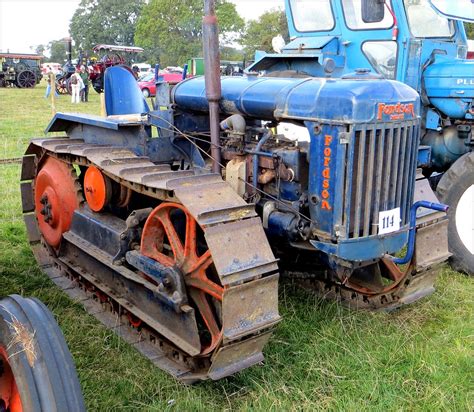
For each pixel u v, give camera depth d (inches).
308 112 130.6
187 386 126.9
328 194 128.8
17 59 1181.7
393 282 167.5
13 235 220.8
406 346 144.9
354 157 124.9
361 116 123.1
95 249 164.6
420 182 164.2
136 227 153.3
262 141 141.9
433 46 210.4
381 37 207.3
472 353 142.8
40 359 84.8
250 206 125.6
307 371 132.6
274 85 143.0
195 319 128.4
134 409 120.4
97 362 137.5
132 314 148.8
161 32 1894.7
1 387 89.5
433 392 126.4
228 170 145.6
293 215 137.5
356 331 150.3
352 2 212.4
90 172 163.3
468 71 199.8
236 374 131.0
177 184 127.6
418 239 155.4
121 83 198.5
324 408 120.4
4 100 830.5
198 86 161.0
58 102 815.7
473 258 194.4
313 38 222.5
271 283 121.6
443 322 160.9
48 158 192.1
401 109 129.2
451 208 197.0
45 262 197.8
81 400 85.7
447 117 211.6
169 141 161.9
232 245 118.3
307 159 135.3
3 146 394.3
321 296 171.6
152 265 137.7
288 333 149.3
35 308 93.6
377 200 129.9
